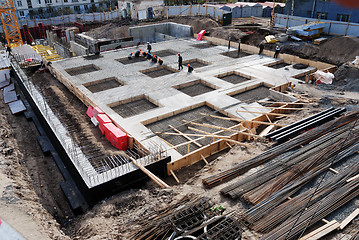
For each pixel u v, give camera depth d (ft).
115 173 38.45
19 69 81.05
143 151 45.32
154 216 30.68
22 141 57.82
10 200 33.58
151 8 140.26
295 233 27.12
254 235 27.66
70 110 60.39
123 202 35.73
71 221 37.29
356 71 67.26
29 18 165.99
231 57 91.56
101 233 30.45
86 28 145.79
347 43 78.74
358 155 39.47
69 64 84.74
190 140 47.80
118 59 90.17
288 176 35.27
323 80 69.41
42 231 29.86
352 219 28.94
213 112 56.34
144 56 92.58
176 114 57.57
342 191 32.30
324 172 36.22
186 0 170.91
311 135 44.65
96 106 58.70
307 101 59.36
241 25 120.06
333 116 51.57
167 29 127.13
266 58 88.74
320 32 94.17
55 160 50.24
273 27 111.04
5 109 72.08
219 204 32.19
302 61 82.38
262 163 39.22
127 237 28.27
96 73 77.15
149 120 54.24
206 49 100.12
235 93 65.77
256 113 55.42
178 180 41.16
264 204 31.12
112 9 193.57
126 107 60.59
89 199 37.50
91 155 44.80
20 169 47.42
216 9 133.80
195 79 72.28
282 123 52.24
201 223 28.32
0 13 120.16
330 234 27.55
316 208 30.07
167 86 68.49
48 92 69.21
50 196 42.55
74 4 179.52
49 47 118.32
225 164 40.81
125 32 127.54
